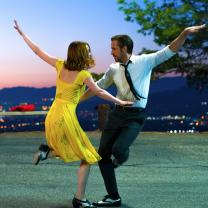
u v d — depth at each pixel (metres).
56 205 5.54
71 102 5.31
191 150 10.96
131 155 10.02
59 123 5.22
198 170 8.15
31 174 7.60
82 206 5.36
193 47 19.91
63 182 6.96
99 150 5.68
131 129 5.50
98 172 7.79
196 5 19.09
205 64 20.30
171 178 7.37
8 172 7.77
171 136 14.60
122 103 5.25
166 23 19.03
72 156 5.27
